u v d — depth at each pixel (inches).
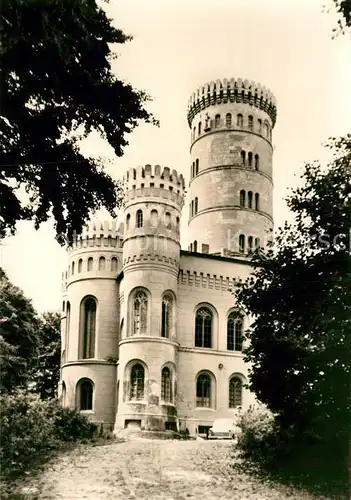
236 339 2138.3
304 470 727.1
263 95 2817.4
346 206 720.3
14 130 673.6
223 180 2679.6
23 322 1304.1
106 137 761.0
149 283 1951.3
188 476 734.5
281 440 796.6
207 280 2119.8
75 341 2180.1
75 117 725.3
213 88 2792.8
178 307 2047.2
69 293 2268.7
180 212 2085.4
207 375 2053.4
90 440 1307.8
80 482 661.9
